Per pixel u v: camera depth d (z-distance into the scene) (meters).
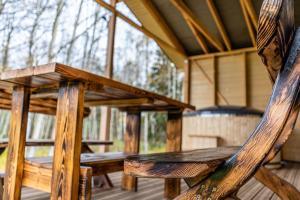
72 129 1.15
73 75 1.10
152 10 6.25
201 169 0.72
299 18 5.41
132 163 0.82
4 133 4.73
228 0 5.68
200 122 5.38
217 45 6.88
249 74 7.06
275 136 0.66
